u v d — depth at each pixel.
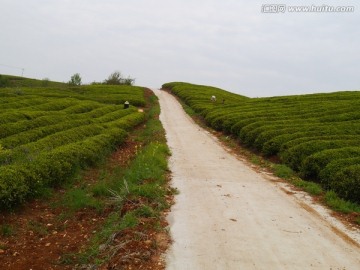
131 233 8.16
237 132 26.30
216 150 21.98
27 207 10.84
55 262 7.71
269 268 7.28
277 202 11.80
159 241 8.17
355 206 11.54
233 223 9.59
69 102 38.09
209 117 33.50
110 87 67.62
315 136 20.34
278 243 8.49
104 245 7.97
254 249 8.09
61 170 13.25
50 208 11.05
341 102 34.59
